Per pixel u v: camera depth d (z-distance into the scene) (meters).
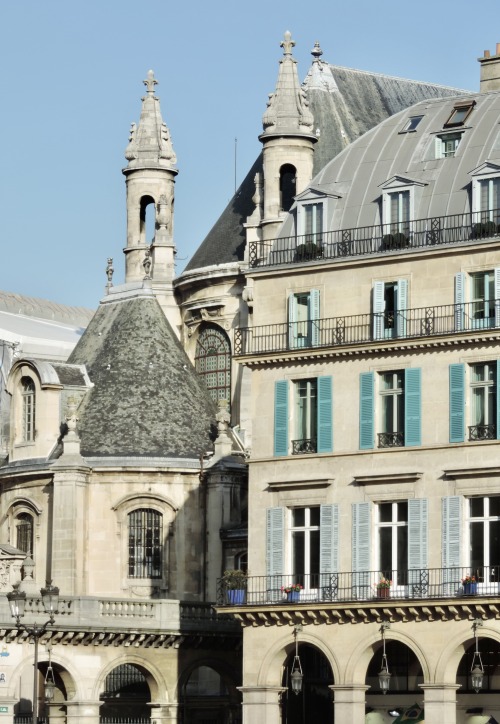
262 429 91.62
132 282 120.19
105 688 110.44
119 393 113.81
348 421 89.19
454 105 93.44
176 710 103.25
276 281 92.75
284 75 120.50
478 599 84.06
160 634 102.31
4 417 130.38
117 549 110.19
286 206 120.38
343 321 90.25
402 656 91.44
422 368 87.56
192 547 110.69
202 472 111.00
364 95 129.75
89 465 110.44
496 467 84.81
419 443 87.06
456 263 87.69
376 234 90.56
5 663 98.44
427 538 86.31
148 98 128.50
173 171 126.94
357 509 88.19
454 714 85.62
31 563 109.94
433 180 90.31
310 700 96.56
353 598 87.56
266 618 89.94
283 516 90.31
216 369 121.25
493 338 85.62
